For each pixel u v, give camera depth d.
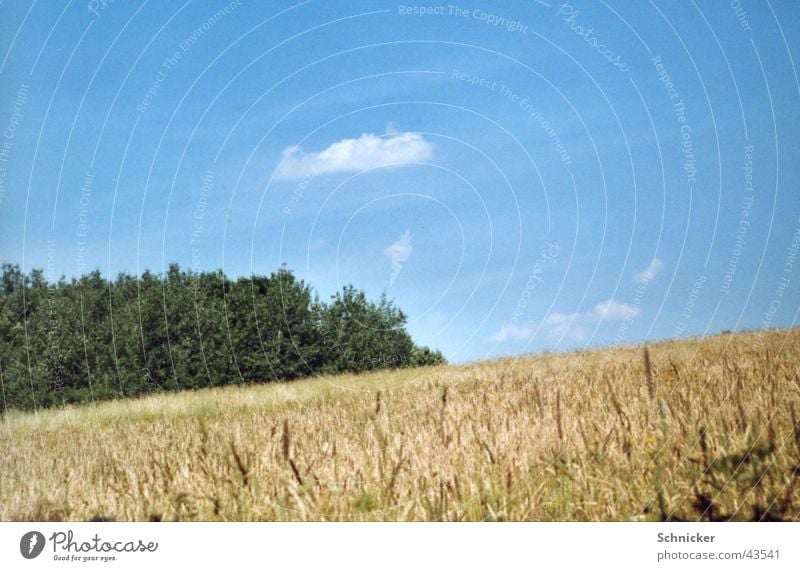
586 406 7.25
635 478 5.62
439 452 6.00
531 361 13.14
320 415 9.37
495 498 5.44
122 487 6.23
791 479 5.50
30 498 6.27
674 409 6.56
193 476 5.98
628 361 10.86
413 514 5.37
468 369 14.44
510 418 6.73
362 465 5.93
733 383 7.00
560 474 5.61
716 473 5.57
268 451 6.16
